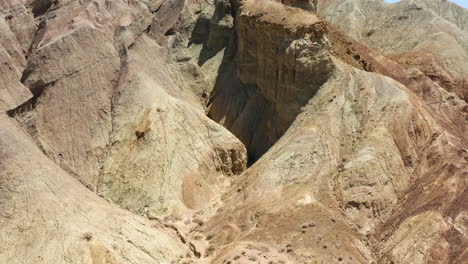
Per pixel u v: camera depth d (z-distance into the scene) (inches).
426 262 1233.4
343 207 1413.6
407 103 1614.2
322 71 1691.7
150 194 1544.0
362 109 1609.3
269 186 1493.6
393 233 1337.4
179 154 1637.6
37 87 1742.1
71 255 1210.0
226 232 1386.6
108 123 1744.6
